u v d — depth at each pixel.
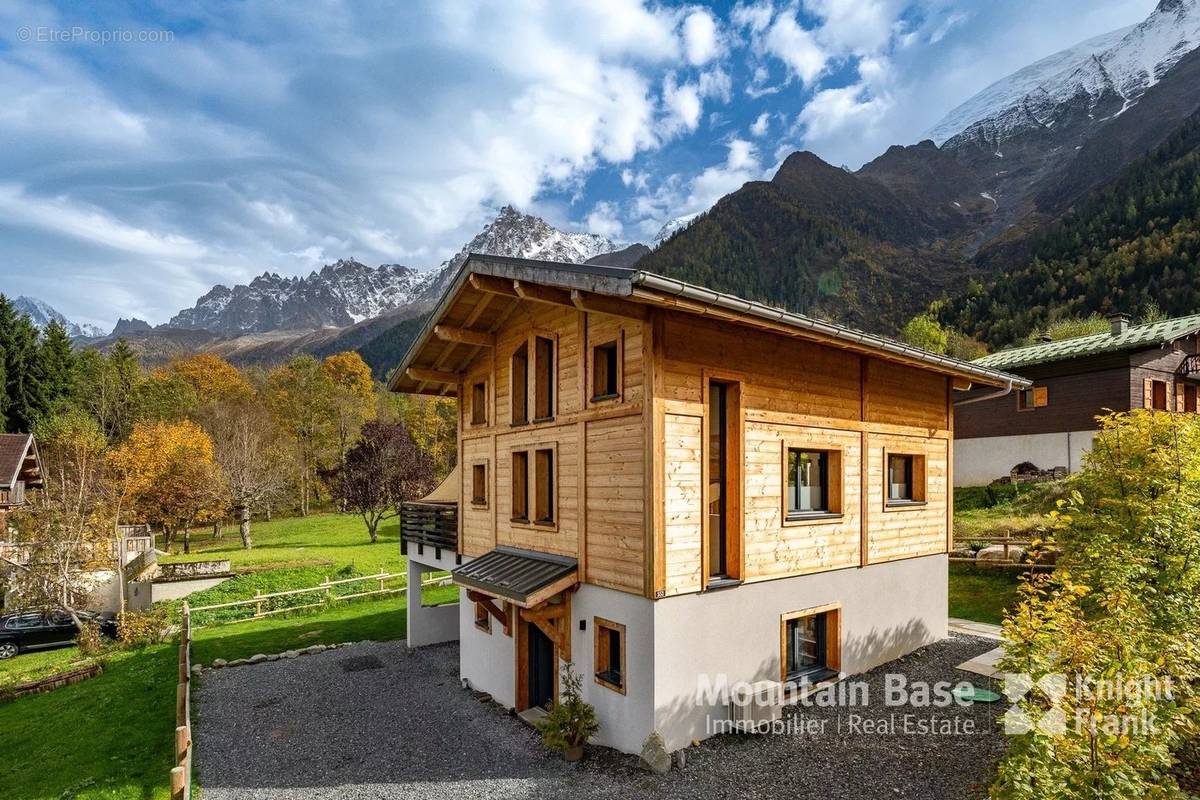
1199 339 28.27
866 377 12.20
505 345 12.97
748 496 10.06
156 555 29.97
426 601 23.47
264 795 9.20
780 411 10.62
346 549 34.03
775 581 10.47
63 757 11.05
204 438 39.88
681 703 9.09
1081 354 26.11
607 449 9.80
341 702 13.01
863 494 12.08
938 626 13.90
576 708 9.58
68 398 49.00
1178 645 6.90
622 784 8.47
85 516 21.41
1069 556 9.75
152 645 19.41
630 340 9.41
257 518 50.50
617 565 9.48
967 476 30.91
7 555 21.27
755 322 8.91
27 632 20.38
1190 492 8.97
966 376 13.23
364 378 70.19
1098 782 5.55
